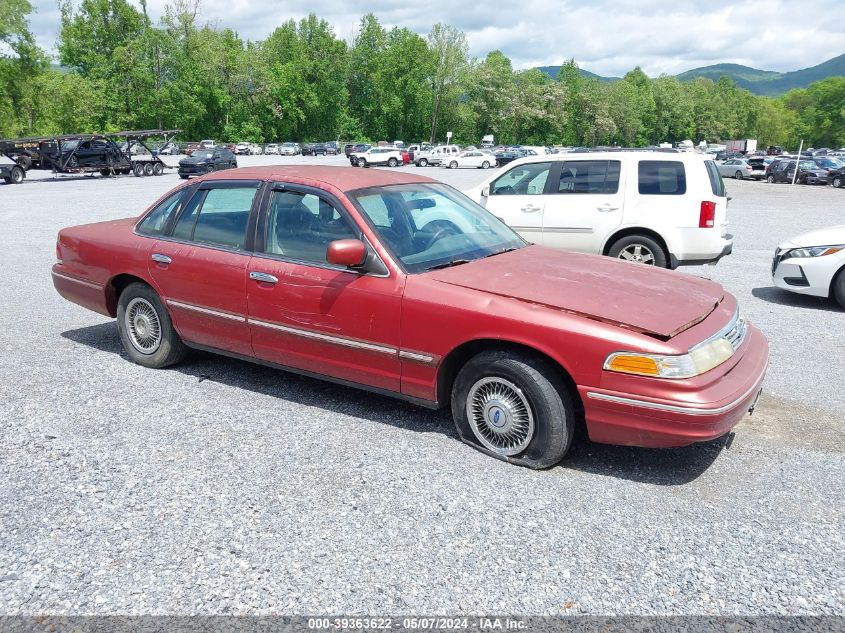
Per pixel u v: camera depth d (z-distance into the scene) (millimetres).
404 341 3818
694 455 3783
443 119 100125
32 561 2801
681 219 8016
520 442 3621
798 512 3191
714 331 3473
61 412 4301
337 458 3705
